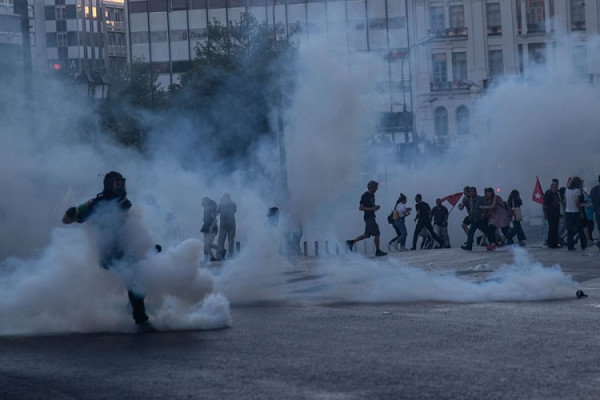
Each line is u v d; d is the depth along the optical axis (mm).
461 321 13711
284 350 11391
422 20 98812
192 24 97188
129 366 10523
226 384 9430
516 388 8992
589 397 8594
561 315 14227
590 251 31109
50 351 11703
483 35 100125
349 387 9188
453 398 8625
